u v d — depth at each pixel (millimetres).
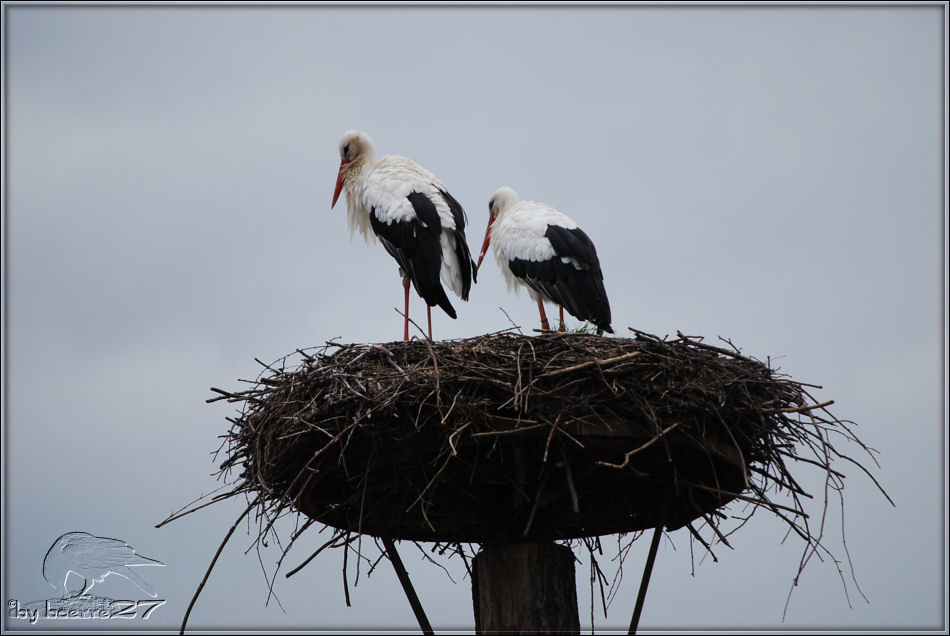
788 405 13164
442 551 14609
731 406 12461
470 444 12508
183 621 12852
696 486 12820
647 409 12141
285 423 12688
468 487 13406
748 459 13406
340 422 12398
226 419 13609
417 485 13062
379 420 12258
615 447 12266
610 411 12211
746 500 12398
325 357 13008
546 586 12891
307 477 12891
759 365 13164
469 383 12234
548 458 12555
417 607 13141
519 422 11945
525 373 12297
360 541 12320
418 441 12211
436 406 12000
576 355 12602
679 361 12445
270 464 12695
